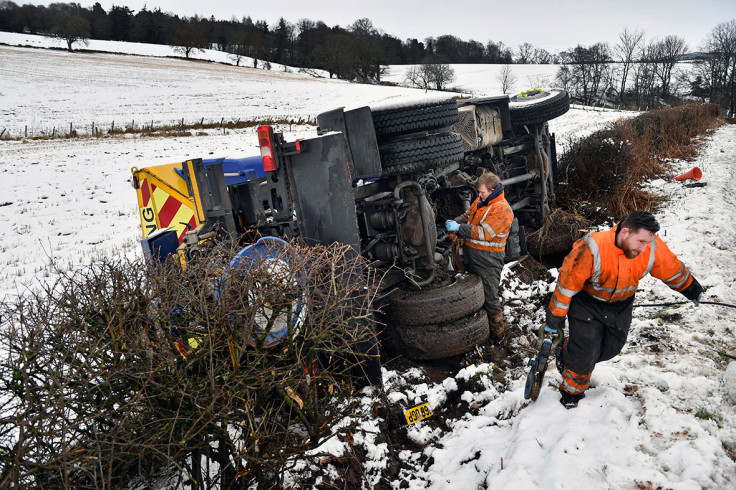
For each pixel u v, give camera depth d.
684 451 3.11
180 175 5.59
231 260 3.17
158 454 2.80
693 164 13.77
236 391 2.89
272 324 3.07
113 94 51.34
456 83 99.94
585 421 3.54
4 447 2.52
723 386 3.73
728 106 60.00
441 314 4.65
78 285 2.95
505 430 3.86
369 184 5.00
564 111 8.25
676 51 76.00
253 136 29.53
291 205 4.42
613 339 3.55
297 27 138.38
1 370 2.75
